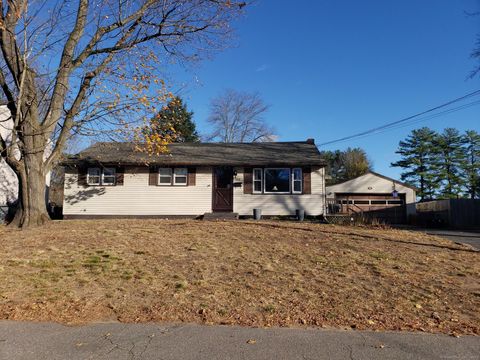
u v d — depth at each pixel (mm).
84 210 21062
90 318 5844
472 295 7176
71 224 14461
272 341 5020
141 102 13000
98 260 8797
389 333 5406
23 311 6012
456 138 52875
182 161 21094
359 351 4734
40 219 13758
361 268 8781
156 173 21312
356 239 11938
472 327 5727
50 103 13688
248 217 20984
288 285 7527
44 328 5395
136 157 21453
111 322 5691
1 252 9406
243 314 6090
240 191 21141
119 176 21297
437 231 17828
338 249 10492
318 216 20672
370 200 34469
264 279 7859
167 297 6750
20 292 6781
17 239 10977
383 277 8164
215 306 6371
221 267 8625
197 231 12836
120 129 13492
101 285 7285
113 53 13328
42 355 4547
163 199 21219
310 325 5719
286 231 13133
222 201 21188
